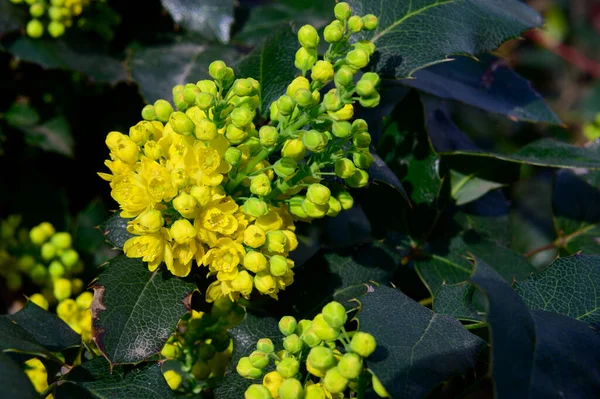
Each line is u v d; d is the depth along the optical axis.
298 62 0.29
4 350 0.28
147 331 0.29
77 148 0.41
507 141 0.55
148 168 0.28
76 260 0.37
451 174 0.35
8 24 0.37
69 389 0.29
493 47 0.32
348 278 0.32
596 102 0.65
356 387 0.28
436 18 0.32
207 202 0.28
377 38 0.32
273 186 0.29
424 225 0.34
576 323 0.29
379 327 0.28
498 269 0.34
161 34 0.39
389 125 0.35
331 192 0.30
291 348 0.28
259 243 0.28
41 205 0.41
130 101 0.40
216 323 0.32
